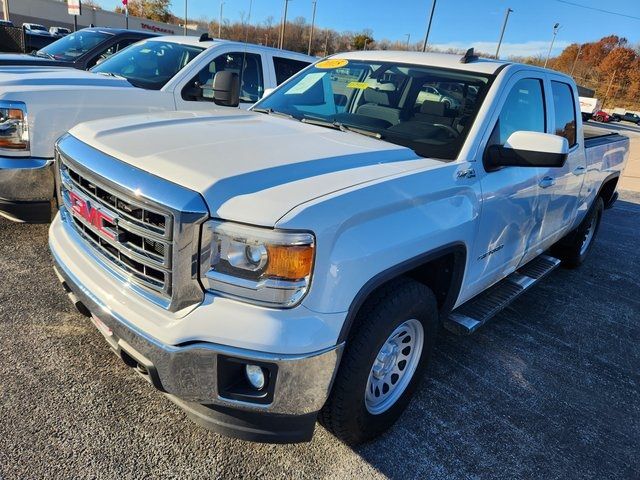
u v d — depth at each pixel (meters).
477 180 2.79
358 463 2.48
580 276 5.70
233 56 6.04
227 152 2.22
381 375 2.54
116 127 2.55
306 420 2.04
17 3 44.59
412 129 3.02
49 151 4.30
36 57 7.29
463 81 3.17
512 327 4.19
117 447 2.39
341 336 1.99
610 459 2.75
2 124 4.05
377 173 2.31
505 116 3.15
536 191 3.49
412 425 2.80
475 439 2.76
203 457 2.40
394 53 3.74
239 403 1.93
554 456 2.71
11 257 4.18
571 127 4.23
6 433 2.38
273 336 1.83
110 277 2.20
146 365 1.97
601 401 3.29
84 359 3.00
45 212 4.28
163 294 1.96
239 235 1.81
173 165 2.02
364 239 2.04
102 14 49.06
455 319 3.21
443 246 2.50
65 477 2.19
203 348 1.86
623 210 9.54
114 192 2.04
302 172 2.15
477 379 3.34
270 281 1.82
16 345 3.04
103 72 5.92
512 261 3.63
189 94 5.54
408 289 2.39
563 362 3.73
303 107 3.51
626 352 4.02
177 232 1.84
